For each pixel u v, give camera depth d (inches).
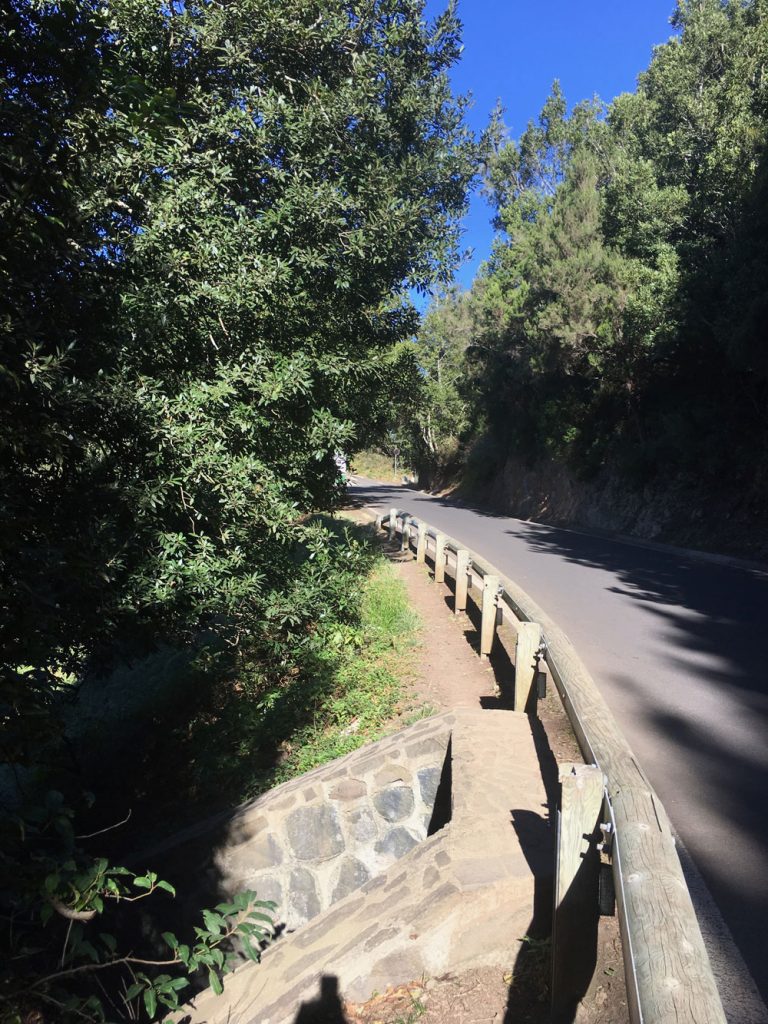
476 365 1422.2
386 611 366.3
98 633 180.2
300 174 284.0
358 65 315.3
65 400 136.7
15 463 125.0
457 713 209.5
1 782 260.1
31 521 124.9
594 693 154.9
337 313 338.6
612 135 1155.3
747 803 163.0
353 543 303.7
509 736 188.1
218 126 263.9
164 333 222.2
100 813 266.8
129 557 190.5
